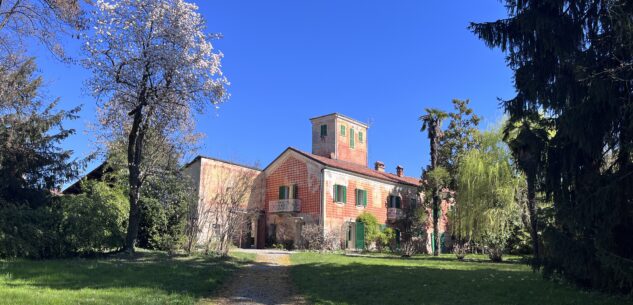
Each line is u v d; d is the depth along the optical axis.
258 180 35.12
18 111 20.19
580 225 10.22
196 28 18.91
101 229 17.39
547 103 11.13
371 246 34.47
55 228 16.30
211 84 18.80
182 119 19.44
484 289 11.23
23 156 19.55
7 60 19.77
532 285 11.73
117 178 24.27
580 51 10.34
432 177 30.59
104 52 17.58
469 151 31.42
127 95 18.38
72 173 21.38
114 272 12.63
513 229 29.95
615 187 9.52
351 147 41.38
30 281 10.45
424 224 37.41
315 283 12.60
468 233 28.52
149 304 8.80
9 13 17.28
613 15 9.30
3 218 15.02
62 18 17.20
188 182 22.95
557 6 11.05
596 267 10.10
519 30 11.97
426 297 10.33
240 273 14.85
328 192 33.03
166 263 15.61
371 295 10.73
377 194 37.59
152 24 18.09
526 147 11.82
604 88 9.21
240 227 21.06
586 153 10.41
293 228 33.59
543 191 11.64
